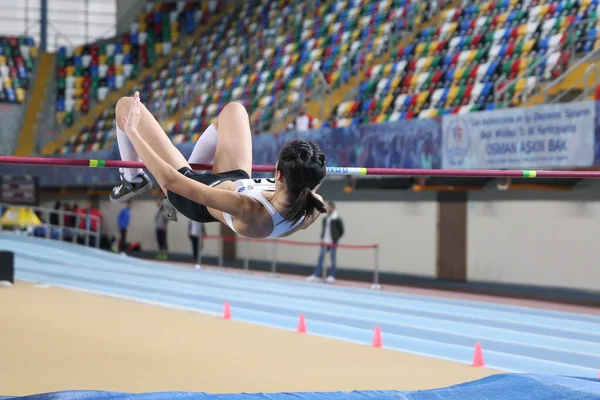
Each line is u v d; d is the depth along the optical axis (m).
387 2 24.42
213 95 26.80
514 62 17.91
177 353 9.38
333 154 18.41
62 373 8.15
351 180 19.53
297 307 13.99
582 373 8.75
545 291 16.47
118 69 31.83
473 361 9.09
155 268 21.27
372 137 17.44
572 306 14.38
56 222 28.12
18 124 31.11
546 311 13.70
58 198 32.16
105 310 13.02
